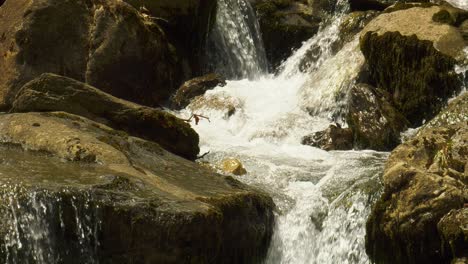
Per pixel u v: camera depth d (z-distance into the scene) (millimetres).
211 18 17359
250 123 14844
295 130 14453
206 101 15469
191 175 11148
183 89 15906
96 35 15250
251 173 12289
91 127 11547
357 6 17969
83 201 9344
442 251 9719
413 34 14469
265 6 18359
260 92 16297
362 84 14109
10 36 15148
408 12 15133
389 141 13461
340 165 12445
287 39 18141
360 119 13742
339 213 10953
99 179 9781
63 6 15133
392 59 14562
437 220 9766
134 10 15477
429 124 13031
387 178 10227
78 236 9328
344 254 10727
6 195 9211
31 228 9164
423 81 14156
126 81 15453
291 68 17484
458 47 14242
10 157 10492
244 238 10352
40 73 15008
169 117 12430
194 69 17016
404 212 9945
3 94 14922
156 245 9328
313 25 18156
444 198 9789
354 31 17031
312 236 11008
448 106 13078
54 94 12250
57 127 11133
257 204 10680
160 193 9781
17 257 9070
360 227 10719
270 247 10875
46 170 10016
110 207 9320
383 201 10250
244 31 18125
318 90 15430
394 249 10086
